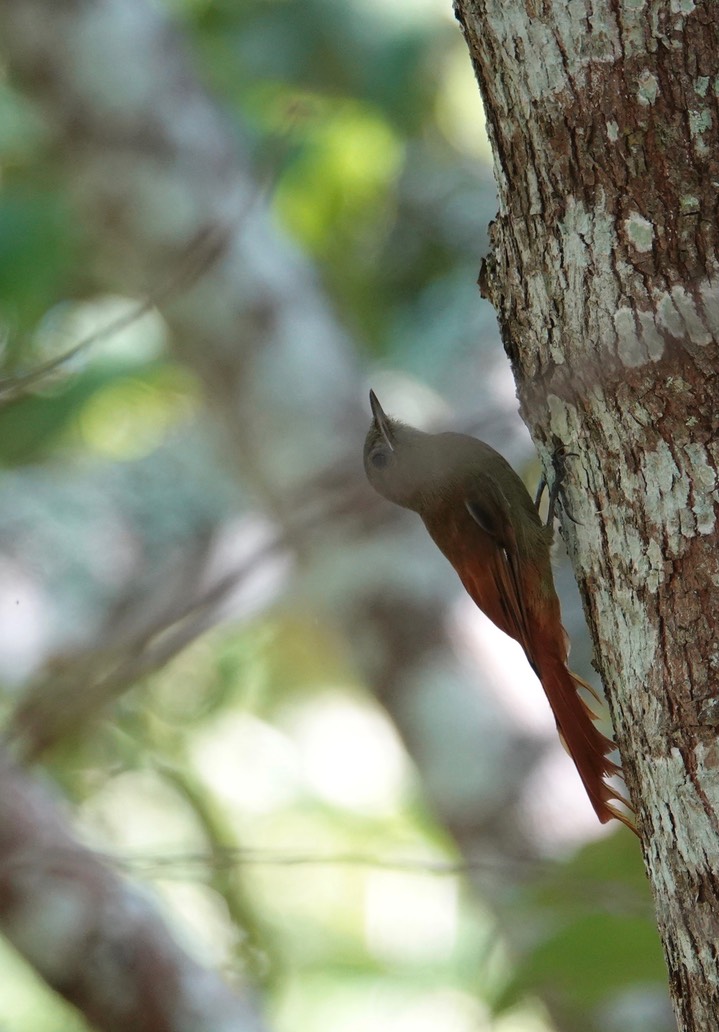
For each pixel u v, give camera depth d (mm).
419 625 10852
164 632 9703
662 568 5055
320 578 10938
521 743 10656
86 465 15258
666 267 5023
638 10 5031
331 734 15781
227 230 8000
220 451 14141
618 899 7496
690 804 4973
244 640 15328
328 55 14078
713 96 5008
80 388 11953
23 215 11492
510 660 10938
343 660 12414
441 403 13445
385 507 10961
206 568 10578
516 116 5312
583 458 5355
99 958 9203
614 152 5078
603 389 5164
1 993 12398
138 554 14703
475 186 15422
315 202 13398
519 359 5664
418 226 15234
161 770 14539
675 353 5000
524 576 7746
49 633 13484
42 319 11773
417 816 15164
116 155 11609
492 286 5715
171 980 9297
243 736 15562
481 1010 12391
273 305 11586
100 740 14359
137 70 11711
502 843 10344
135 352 12164
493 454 8469
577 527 5488
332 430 11219
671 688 5031
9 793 9219
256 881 14523
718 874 4910
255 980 13141
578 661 14219
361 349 14359
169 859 7555
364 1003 13469
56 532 14680
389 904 14305
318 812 15242
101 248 11812
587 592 5520
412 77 14180
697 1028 5004
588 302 5160
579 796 10492
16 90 11797
